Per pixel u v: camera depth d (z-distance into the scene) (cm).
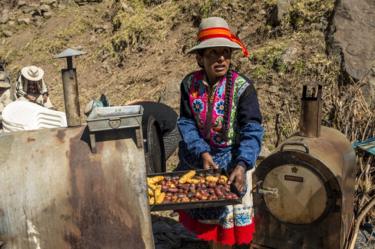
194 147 274
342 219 291
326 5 582
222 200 246
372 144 372
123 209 210
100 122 210
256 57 572
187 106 281
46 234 210
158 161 319
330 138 328
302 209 299
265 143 487
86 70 788
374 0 544
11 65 890
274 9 621
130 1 869
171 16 767
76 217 210
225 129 273
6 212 209
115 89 698
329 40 539
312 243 302
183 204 247
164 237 389
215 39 257
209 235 289
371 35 518
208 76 273
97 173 211
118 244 211
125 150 214
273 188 307
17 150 217
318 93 318
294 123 491
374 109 457
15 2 1074
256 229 319
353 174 336
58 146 217
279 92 529
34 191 209
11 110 427
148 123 306
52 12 1007
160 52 720
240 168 257
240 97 269
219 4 704
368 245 356
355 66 497
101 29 873
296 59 543
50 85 793
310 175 292
